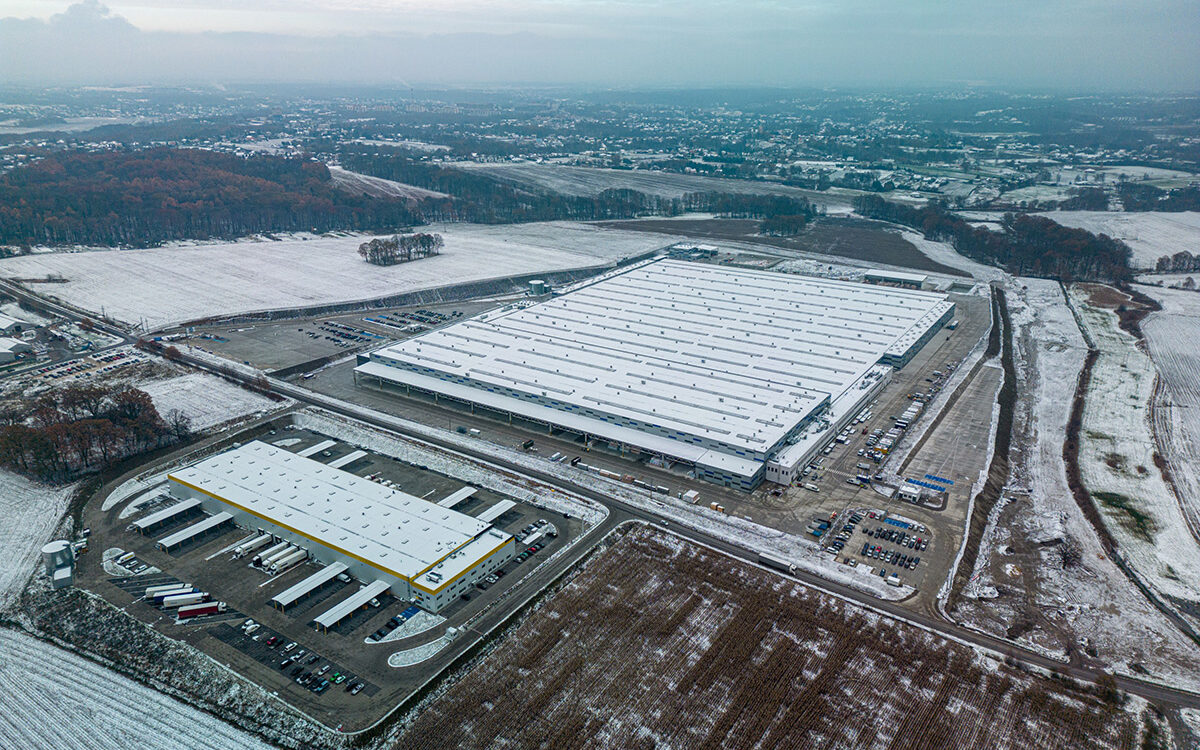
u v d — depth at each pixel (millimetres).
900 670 89750
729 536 116625
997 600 103562
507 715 82688
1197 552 117250
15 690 85875
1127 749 79125
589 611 99938
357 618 98375
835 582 106250
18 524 118312
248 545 112000
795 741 79750
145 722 81688
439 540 109188
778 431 141000
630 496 128500
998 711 83812
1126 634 97312
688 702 84812
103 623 96688
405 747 78438
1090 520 125125
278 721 81625
